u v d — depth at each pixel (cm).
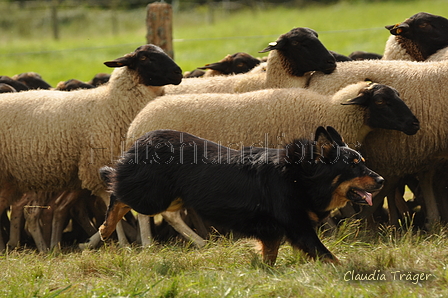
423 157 995
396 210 1062
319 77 1083
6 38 4559
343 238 852
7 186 1091
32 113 1066
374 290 622
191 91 1155
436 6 4619
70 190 1123
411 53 1174
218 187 764
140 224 1016
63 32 4794
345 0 5525
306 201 753
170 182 792
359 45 3228
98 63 3281
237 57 1408
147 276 716
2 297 650
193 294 624
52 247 1100
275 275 684
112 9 5281
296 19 4697
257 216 750
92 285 695
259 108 975
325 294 605
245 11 5503
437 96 975
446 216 1061
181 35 4269
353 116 955
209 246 936
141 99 1091
